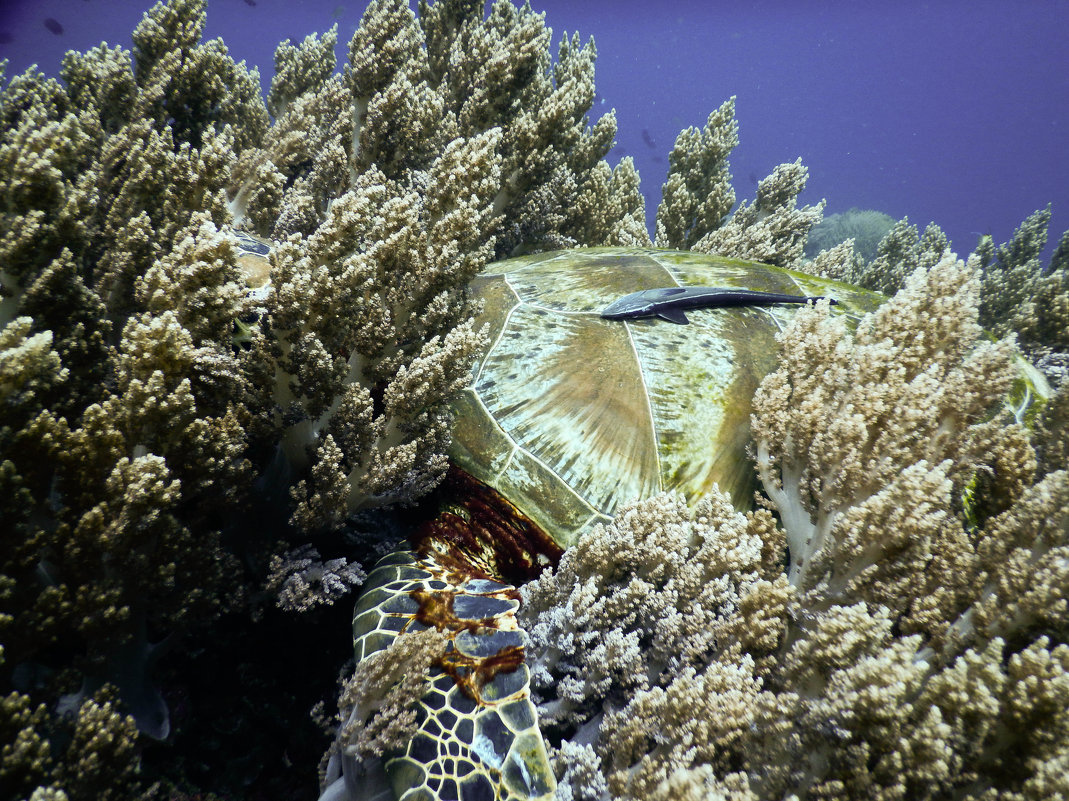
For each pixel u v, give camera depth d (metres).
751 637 0.98
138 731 0.89
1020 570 0.93
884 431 1.06
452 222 1.11
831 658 0.91
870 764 0.88
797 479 1.12
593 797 0.91
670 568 1.03
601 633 1.02
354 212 1.01
